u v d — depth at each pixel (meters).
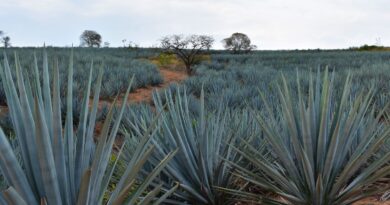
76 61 23.61
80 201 1.49
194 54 31.75
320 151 2.42
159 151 2.76
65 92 12.24
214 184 2.77
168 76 26.12
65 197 1.57
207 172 2.80
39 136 1.43
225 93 11.32
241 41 62.56
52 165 1.49
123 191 1.50
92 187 1.60
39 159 1.46
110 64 24.84
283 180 2.47
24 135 1.58
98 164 1.60
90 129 1.72
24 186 1.50
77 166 1.67
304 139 2.39
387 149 3.34
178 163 2.79
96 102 1.73
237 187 3.08
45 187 1.49
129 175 1.65
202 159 2.70
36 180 1.55
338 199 2.37
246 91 11.95
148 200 1.60
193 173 2.74
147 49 59.78
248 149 3.00
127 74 18.19
